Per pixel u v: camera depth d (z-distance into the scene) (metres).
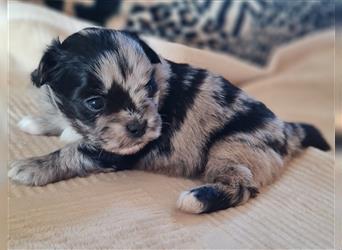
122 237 0.16
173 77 0.22
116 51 0.19
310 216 0.18
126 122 0.19
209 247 0.16
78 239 0.16
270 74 0.23
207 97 0.22
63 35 0.21
